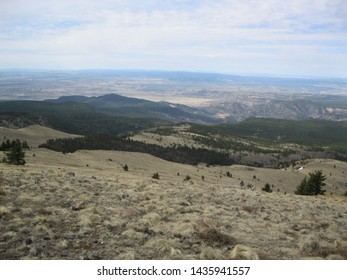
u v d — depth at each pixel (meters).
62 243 13.16
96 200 21.58
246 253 13.26
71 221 16.44
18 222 15.30
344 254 14.52
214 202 25.08
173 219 18.42
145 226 16.36
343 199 38.97
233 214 21.27
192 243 14.58
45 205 19.22
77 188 25.27
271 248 14.90
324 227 20.27
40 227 14.75
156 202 22.44
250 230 17.45
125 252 12.98
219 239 15.06
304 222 20.44
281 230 18.33
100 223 16.47
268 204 26.77
